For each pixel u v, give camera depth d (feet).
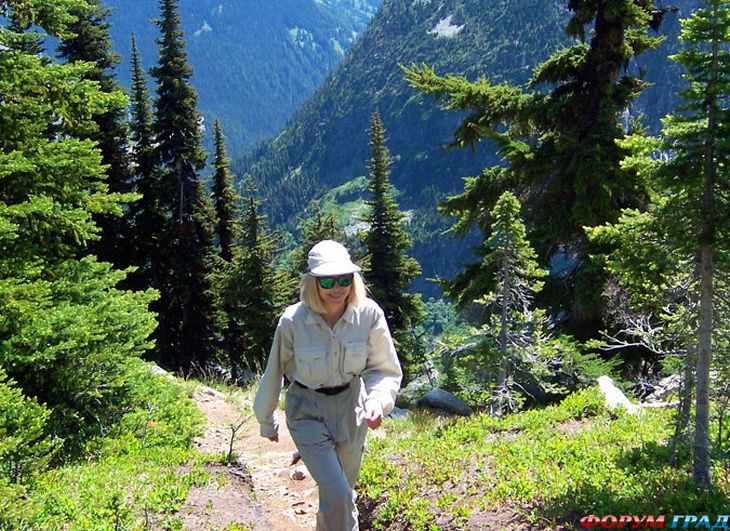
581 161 47.55
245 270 84.12
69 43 75.56
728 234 16.80
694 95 16.97
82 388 24.93
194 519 17.97
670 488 17.65
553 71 51.11
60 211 26.37
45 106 26.12
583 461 20.79
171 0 81.51
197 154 85.56
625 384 39.09
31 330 23.00
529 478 19.77
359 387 14.52
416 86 55.67
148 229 85.76
